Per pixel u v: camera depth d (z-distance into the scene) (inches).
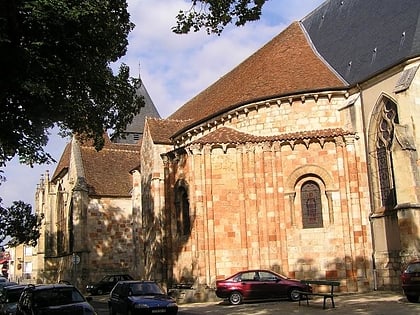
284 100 1157.1
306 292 909.2
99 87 717.3
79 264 1871.3
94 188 1977.1
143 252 1512.1
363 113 1103.6
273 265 1085.8
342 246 1079.6
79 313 658.2
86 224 1919.3
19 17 549.6
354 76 1154.0
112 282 1716.3
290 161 1130.7
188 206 1235.9
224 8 607.5
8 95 595.5
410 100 955.3
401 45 1053.8
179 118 1706.4
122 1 714.8
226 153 1157.1
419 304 770.2
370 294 976.3
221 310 888.9
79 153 2022.6
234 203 1139.9
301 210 1121.4
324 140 1116.5
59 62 602.5
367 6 1264.8
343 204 1089.4
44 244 2266.2
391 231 1013.2
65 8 552.7
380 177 1061.8
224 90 1496.1
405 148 926.4
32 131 642.8
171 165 1294.3
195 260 1128.2
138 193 1820.9
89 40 625.0
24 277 3006.9
